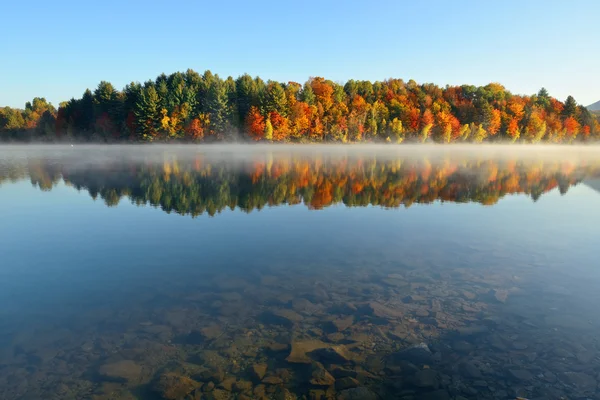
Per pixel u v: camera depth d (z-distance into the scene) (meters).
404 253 11.55
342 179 32.38
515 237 13.15
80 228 15.23
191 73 98.38
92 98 101.38
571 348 6.23
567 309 7.63
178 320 7.61
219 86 89.94
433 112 104.69
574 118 119.94
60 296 8.81
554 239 12.80
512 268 10.05
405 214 17.45
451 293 8.53
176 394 5.41
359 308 7.91
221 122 89.81
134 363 6.21
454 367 5.83
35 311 8.06
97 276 10.03
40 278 9.91
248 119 90.12
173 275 10.05
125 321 7.61
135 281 9.66
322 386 5.52
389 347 6.45
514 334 6.71
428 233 13.91
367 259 11.07
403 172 38.09
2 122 116.75
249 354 6.40
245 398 5.32
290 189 26.30
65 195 23.83
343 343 6.64
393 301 8.20
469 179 31.77
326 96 103.50
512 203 20.06
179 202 21.20
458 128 103.25
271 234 14.10
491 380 5.50
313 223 15.84
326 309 7.93
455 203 20.22
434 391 5.31
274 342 6.74
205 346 6.68
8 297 8.77
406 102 107.12
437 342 6.55
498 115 105.44
